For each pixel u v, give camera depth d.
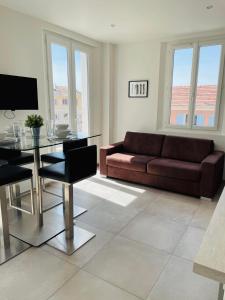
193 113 4.22
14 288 1.73
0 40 2.92
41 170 2.31
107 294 1.69
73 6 2.88
